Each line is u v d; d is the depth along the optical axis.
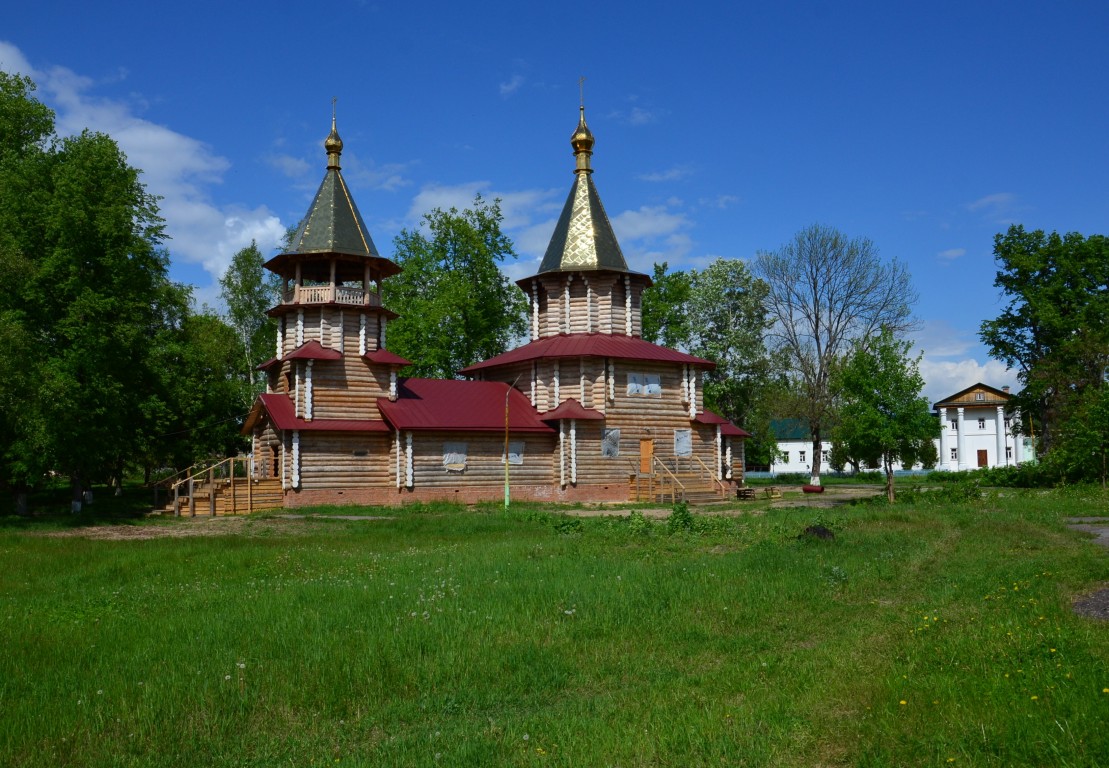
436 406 43.56
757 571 16.64
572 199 49.28
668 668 10.62
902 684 8.59
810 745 7.40
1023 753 6.71
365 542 24.98
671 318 59.97
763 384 65.81
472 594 14.47
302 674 9.91
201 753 7.97
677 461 46.16
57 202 36.72
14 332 32.81
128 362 39.00
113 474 56.56
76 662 10.62
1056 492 38.44
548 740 7.91
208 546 23.48
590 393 44.81
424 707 9.18
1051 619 11.30
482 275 59.81
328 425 40.53
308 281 45.97
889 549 19.59
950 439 88.50
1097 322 56.16
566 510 39.19
